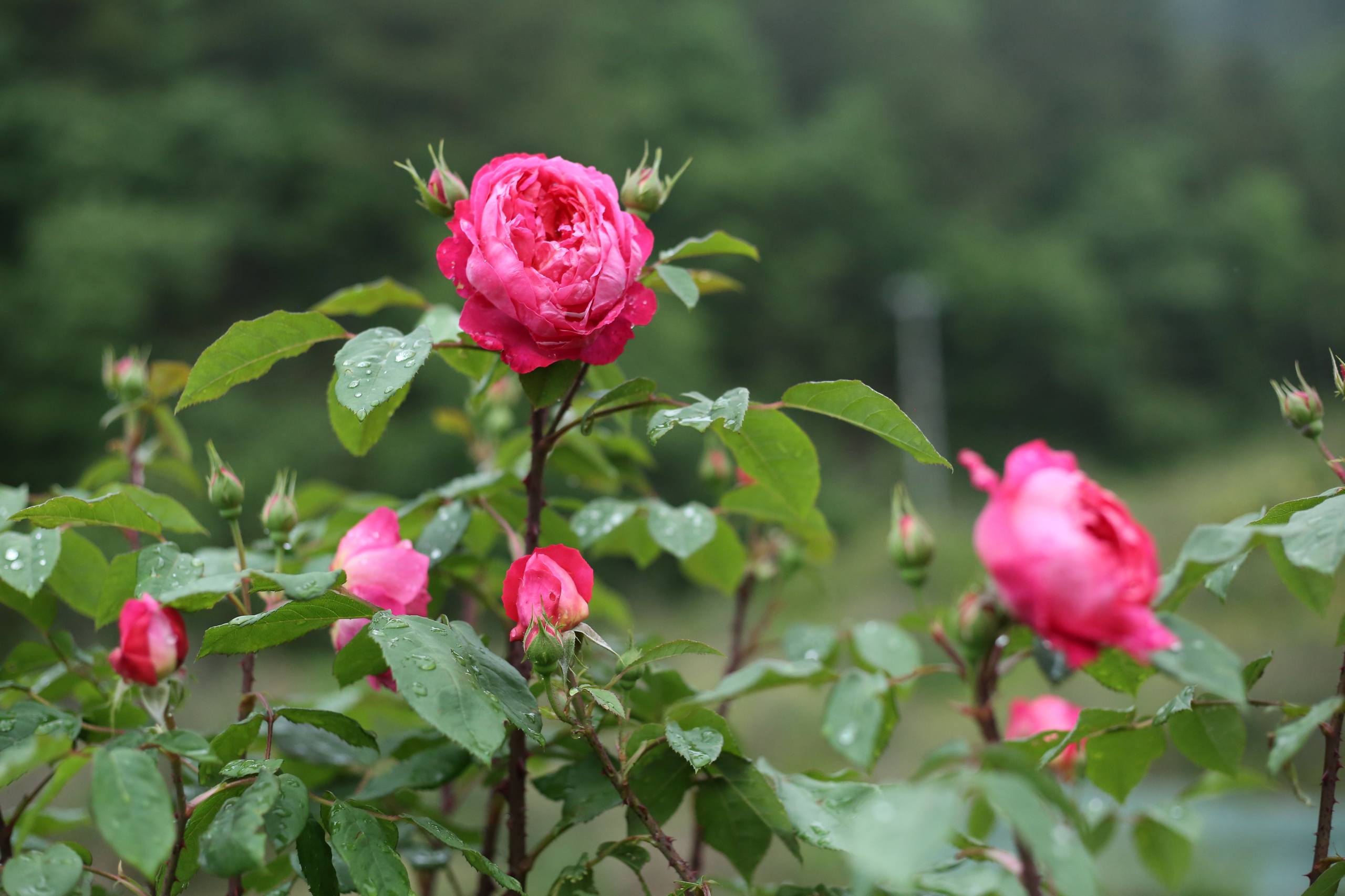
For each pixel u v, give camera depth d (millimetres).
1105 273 28719
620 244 750
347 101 19891
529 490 828
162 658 671
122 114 17234
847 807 747
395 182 18703
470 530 1188
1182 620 555
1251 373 27781
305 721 742
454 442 14328
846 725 872
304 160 17969
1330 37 37594
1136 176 29797
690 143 24688
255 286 17781
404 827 1021
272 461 13250
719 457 1445
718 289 1014
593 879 803
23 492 943
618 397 799
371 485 14102
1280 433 23984
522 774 836
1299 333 28062
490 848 1005
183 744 588
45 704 718
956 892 590
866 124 27562
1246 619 7820
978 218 29016
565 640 688
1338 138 31609
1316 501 712
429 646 655
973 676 803
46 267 14727
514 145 20922
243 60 19719
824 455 22203
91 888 777
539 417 827
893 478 22531
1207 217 29312
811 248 25469
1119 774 867
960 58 31438
